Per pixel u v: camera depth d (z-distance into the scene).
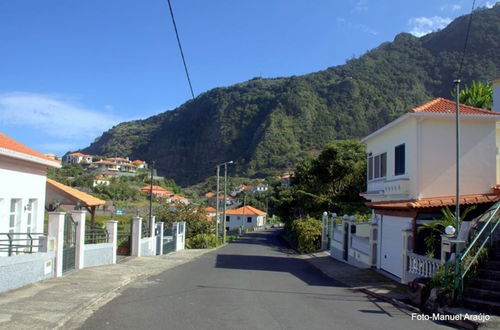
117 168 107.75
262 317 9.18
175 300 10.98
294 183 49.50
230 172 109.31
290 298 11.81
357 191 40.97
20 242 15.80
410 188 17.56
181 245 33.75
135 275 15.22
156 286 13.40
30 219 17.20
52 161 17.58
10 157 14.75
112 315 9.16
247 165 108.50
